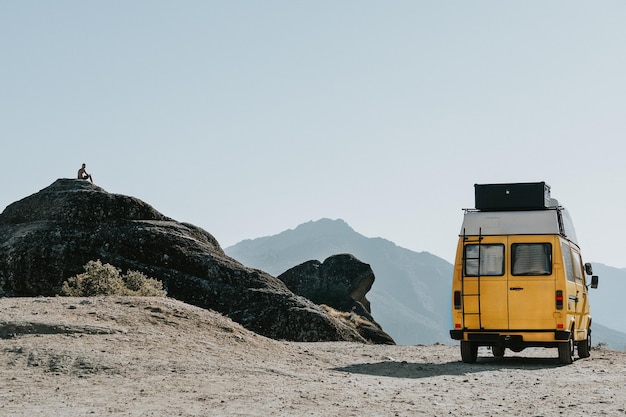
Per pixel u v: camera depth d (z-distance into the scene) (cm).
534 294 1816
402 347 2541
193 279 3922
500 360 2033
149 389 1184
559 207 1911
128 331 1667
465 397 1208
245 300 3831
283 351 1805
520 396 1226
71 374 1312
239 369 1444
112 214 4241
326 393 1203
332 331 3625
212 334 1788
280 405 1063
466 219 1891
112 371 1338
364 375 1534
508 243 1852
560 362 1869
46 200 4316
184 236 4188
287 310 3712
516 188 1889
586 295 2122
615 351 2438
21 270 3919
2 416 942
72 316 1733
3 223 4325
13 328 1580
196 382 1267
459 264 1880
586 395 1241
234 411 1003
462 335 1856
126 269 3928
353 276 5541
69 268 3919
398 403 1122
